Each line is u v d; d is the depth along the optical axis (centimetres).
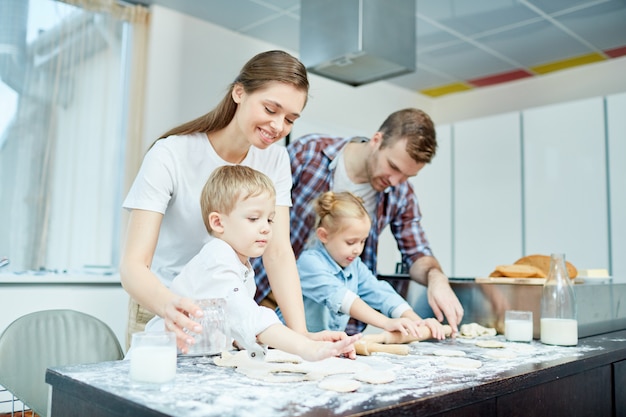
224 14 319
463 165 386
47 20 275
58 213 275
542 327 133
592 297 150
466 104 456
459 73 410
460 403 77
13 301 224
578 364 104
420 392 75
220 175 115
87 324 141
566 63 386
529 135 355
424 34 338
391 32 252
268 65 111
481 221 374
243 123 114
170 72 312
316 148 186
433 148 158
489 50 363
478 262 374
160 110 307
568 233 333
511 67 396
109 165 293
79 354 137
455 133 392
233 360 97
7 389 124
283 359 100
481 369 94
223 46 337
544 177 346
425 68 400
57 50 277
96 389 75
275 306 171
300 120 382
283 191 138
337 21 250
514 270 160
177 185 120
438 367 96
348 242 158
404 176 164
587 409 108
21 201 265
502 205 364
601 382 114
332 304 150
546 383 96
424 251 193
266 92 110
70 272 271
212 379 84
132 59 302
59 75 278
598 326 152
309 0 263
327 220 160
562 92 400
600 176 322
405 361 103
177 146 120
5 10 265
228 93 121
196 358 103
